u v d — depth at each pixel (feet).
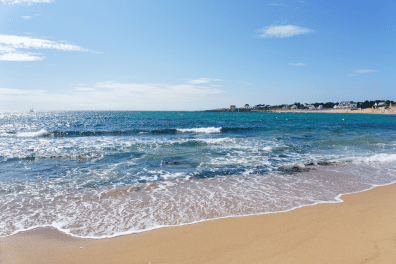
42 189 23.79
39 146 49.14
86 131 79.36
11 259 11.93
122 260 11.72
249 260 11.41
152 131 82.43
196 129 89.20
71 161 36.45
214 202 20.18
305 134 76.23
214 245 13.03
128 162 35.88
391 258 11.03
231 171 31.12
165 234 14.48
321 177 28.30
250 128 95.86
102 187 24.54
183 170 31.55
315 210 18.02
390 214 16.90
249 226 15.42
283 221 16.11
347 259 11.16
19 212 18.10
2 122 150.61
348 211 17.70
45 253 12.49
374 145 53.36
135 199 21.06
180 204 19.74
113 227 15.53
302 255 11.70
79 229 15.29
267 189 23.85
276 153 43.42
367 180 26.99
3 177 27.89
